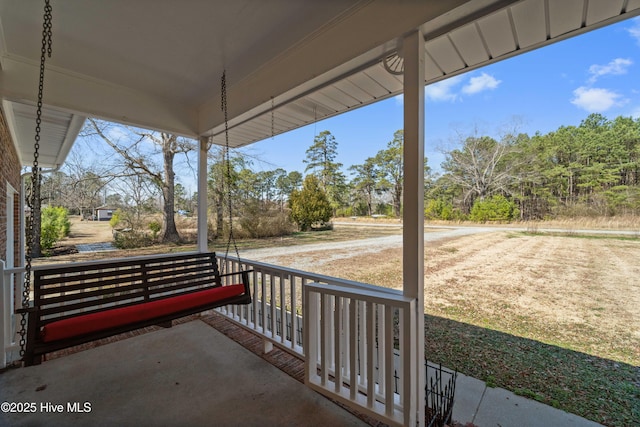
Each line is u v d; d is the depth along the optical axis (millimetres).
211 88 3160
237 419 1709
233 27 2057
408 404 1536
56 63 2564
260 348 2688
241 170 9070
